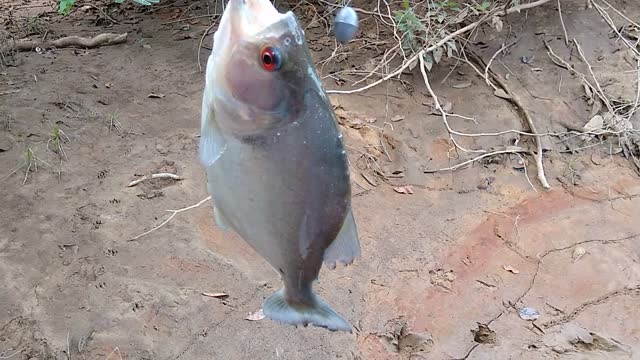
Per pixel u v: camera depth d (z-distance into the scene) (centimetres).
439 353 122
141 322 120
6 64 193
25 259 129
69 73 190
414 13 202
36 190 146
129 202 145
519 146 178
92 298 123
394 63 198
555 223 155
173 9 230
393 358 120
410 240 146
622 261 145
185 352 116
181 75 192
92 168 154
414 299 132
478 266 142
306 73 58
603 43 205
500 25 193
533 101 189
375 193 159
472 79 195
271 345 118
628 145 179
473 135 171
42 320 118
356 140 173
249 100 57
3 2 242
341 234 62
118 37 207
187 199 147
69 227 137
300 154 58
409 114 183
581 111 188
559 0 211
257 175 59
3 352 112
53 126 166
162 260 132
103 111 174
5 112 169
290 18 57
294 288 62
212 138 60
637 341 127
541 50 203
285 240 61
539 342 126
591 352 125
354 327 124
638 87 188
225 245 137
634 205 162
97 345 115
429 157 172
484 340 126
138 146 162
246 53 56
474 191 164
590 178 170
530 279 139
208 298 125
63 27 220
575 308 133
